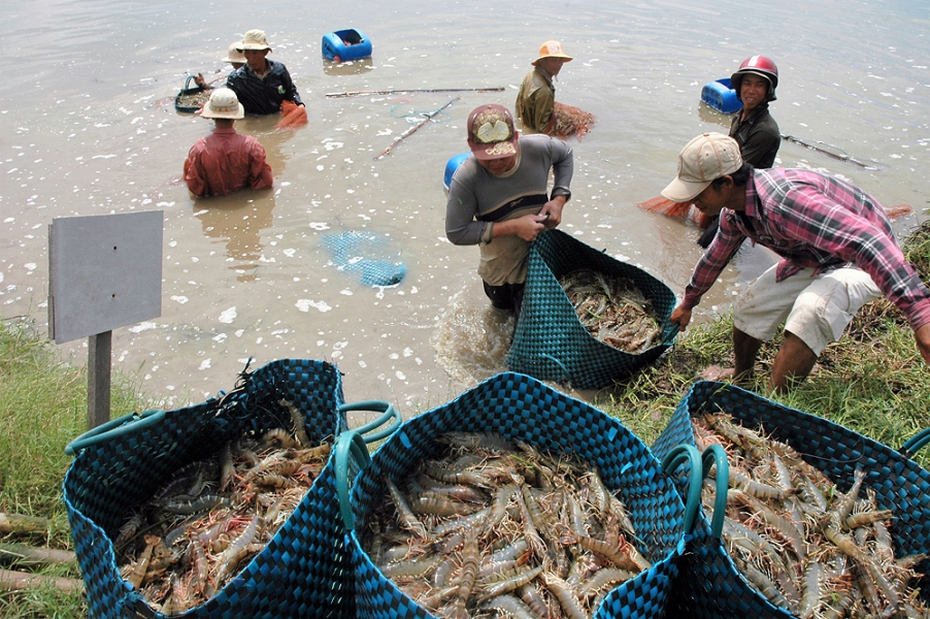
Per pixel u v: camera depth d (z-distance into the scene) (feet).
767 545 4.73
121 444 4.83
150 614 3.61
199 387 8.75
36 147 15.21
